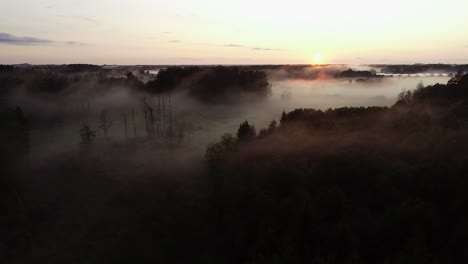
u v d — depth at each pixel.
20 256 53.09
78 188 72.69
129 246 51.69
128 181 74.25
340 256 38.69
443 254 35.25
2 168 73.12
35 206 65.69
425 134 57.03
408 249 35.09
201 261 44.59
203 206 55.28
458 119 63.81
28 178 76.25
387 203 43.91
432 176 44.59
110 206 65.06
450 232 37.56
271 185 52.31
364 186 48.22
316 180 51.84
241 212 50.09
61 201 67.94
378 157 52.09
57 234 57.91
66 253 53.12
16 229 58.47
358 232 40.16
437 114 68.12
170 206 59.81
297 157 59.25
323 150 58.91
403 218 39.22
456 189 41.53
